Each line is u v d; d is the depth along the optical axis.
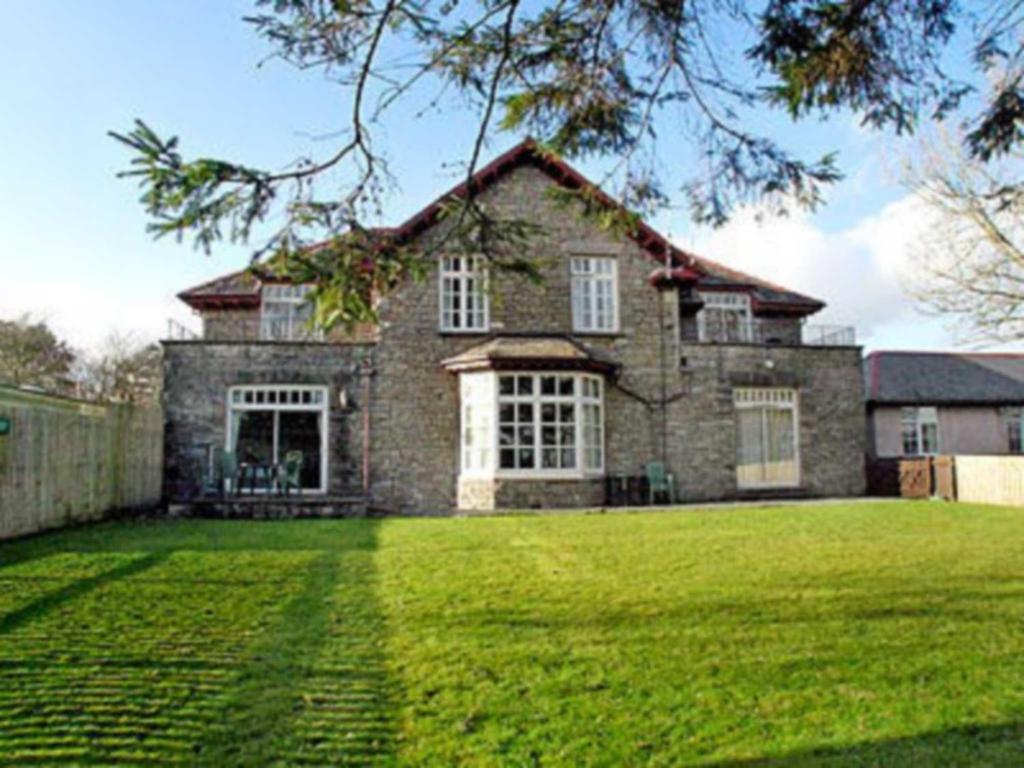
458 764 3.73
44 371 34.78
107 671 4.93
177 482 17.14
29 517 11.31
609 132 6.29
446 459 17.75
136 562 8.82
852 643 5.62
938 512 15.02
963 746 3.92
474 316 18.23
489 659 5.25
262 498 16.23
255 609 6.59
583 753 3.85
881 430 27.47
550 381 17.36
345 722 4.20
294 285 6.18
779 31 5.28
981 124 5.77
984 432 28.12
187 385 17.42
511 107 6.10
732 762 3.75
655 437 18.48
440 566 8.74
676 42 5.71
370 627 6.05
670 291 18.95
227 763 3.72
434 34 5.39
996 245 17.77
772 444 19.27
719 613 6.48
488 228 6.37
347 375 17.75
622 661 5.23
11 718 4.18
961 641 5.66
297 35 5.14
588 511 15.95
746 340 23.36
